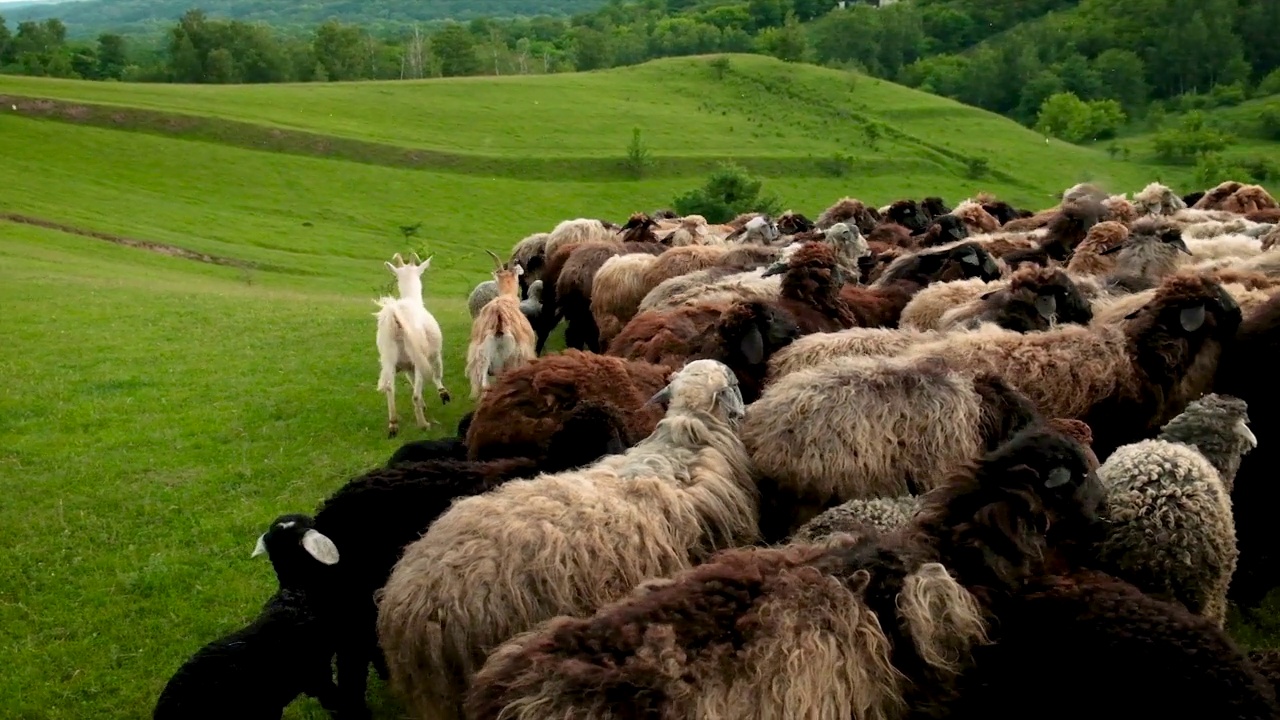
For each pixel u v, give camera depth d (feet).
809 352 29.04
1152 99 385.50
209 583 30.45
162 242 146.30
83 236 140.97
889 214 71.41
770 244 54.13
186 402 51.06
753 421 23.20
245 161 220.84
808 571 15.42
